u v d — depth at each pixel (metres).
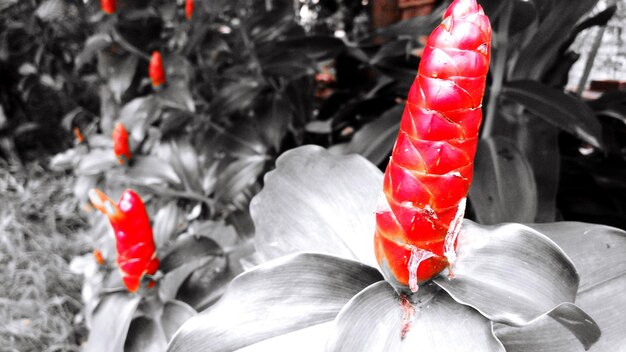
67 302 0.88
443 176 0.24
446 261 0.28
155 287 0.49
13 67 1.36
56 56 1.31
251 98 0.72
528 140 0.52
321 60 0.70
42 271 0.91
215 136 0.76
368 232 0.36
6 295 0.89
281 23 0.74
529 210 0.45
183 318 0.47
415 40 0.64
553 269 0.28
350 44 0.72
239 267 0.56
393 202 0.27
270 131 0.68
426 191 0.25
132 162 0.73
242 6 0.83
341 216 0.37
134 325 0.47
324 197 0.38
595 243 0.37
